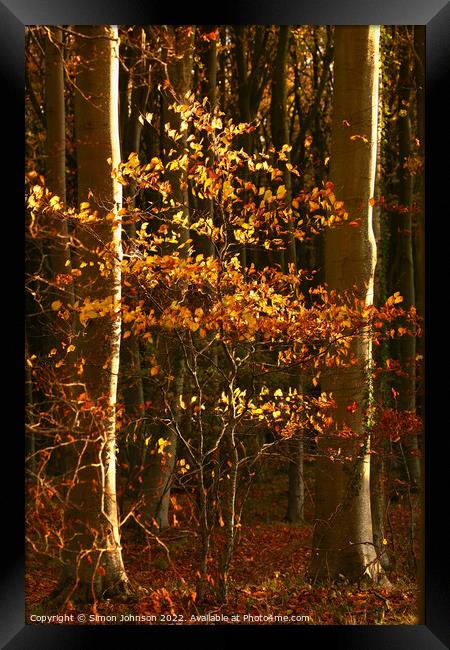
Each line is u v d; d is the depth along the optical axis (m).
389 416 8.93
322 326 7.47
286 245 14.88
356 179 8.87
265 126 21.36
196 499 7.82
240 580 8.73
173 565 7.32
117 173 7.08
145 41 12.10
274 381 13.46
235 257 7.18
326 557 8.81
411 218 16.62
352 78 8.89
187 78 12.40
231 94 20.38
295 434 8.16
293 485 15.91
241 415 7.41
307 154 21.00
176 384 10.73
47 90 11.77
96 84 7.80
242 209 7.39
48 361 8.08
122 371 12.55
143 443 11.35
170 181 11.00
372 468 10.45
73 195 17.22
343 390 8.80
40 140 15.84
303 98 22.50
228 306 6.75
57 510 7.71
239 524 7.39
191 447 7.56
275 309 7.38
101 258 7.75
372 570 8.80
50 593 8.30
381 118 14.67
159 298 7.12
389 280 18.83
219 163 7.01
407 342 14.20
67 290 8.94
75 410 7.29
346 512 8.80
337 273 8.88
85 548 7.62
